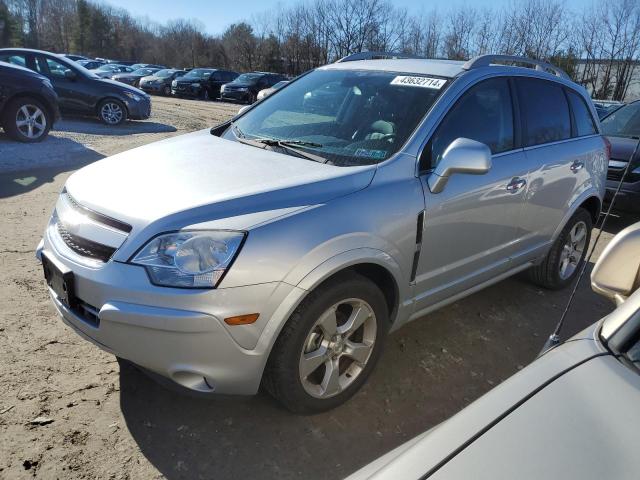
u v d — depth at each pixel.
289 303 2.28
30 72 9.33
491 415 1.30
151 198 2.43
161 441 2.48
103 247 2.35
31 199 6.08
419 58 4.16
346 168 2.74
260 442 2.51
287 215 2.34
